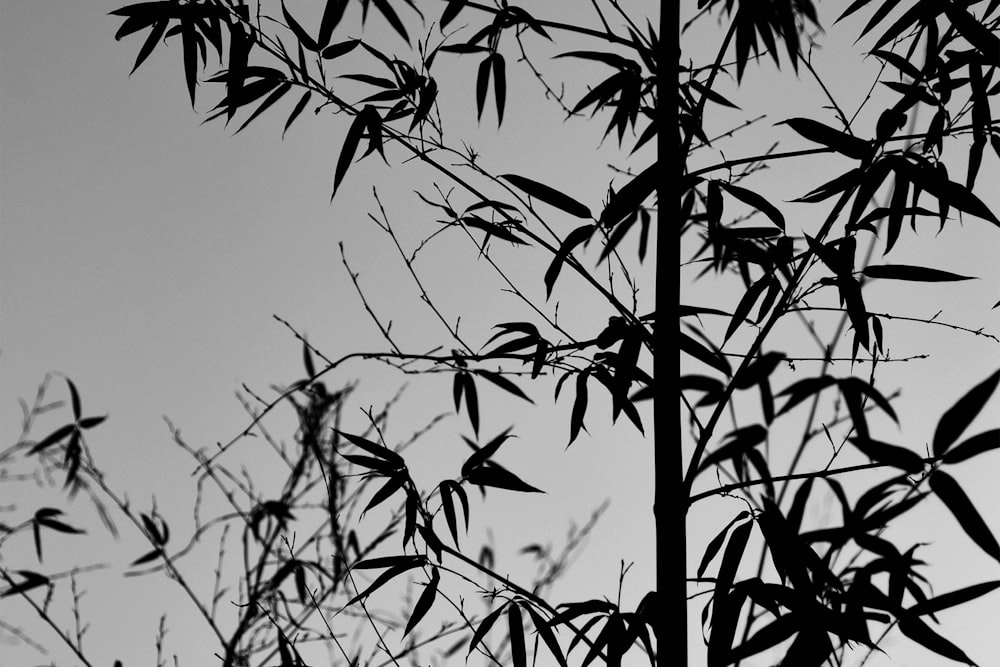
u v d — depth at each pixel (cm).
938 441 305
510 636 318
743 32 318
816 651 307
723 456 324
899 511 314
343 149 324
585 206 323
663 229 321
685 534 314
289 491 374
